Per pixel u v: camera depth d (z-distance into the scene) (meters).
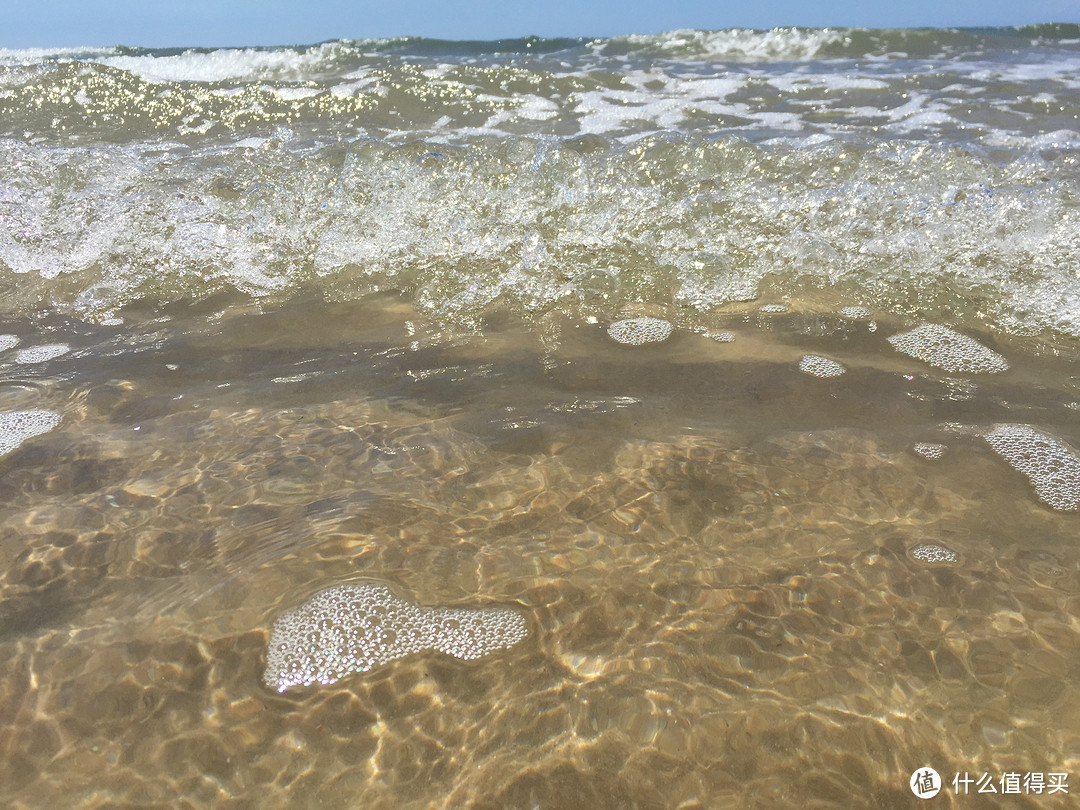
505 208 1.66
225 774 0.64
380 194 1.71
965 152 1.71
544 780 0.63
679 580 0.80
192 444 1.02
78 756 0.65
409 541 0.85
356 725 0.67
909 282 1.39
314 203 1.69
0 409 1.10
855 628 0.74
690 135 1.89
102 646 0.74
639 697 0.69
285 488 0.93
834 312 1.32
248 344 1.29
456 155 1.81
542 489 0.92
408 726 0.67
